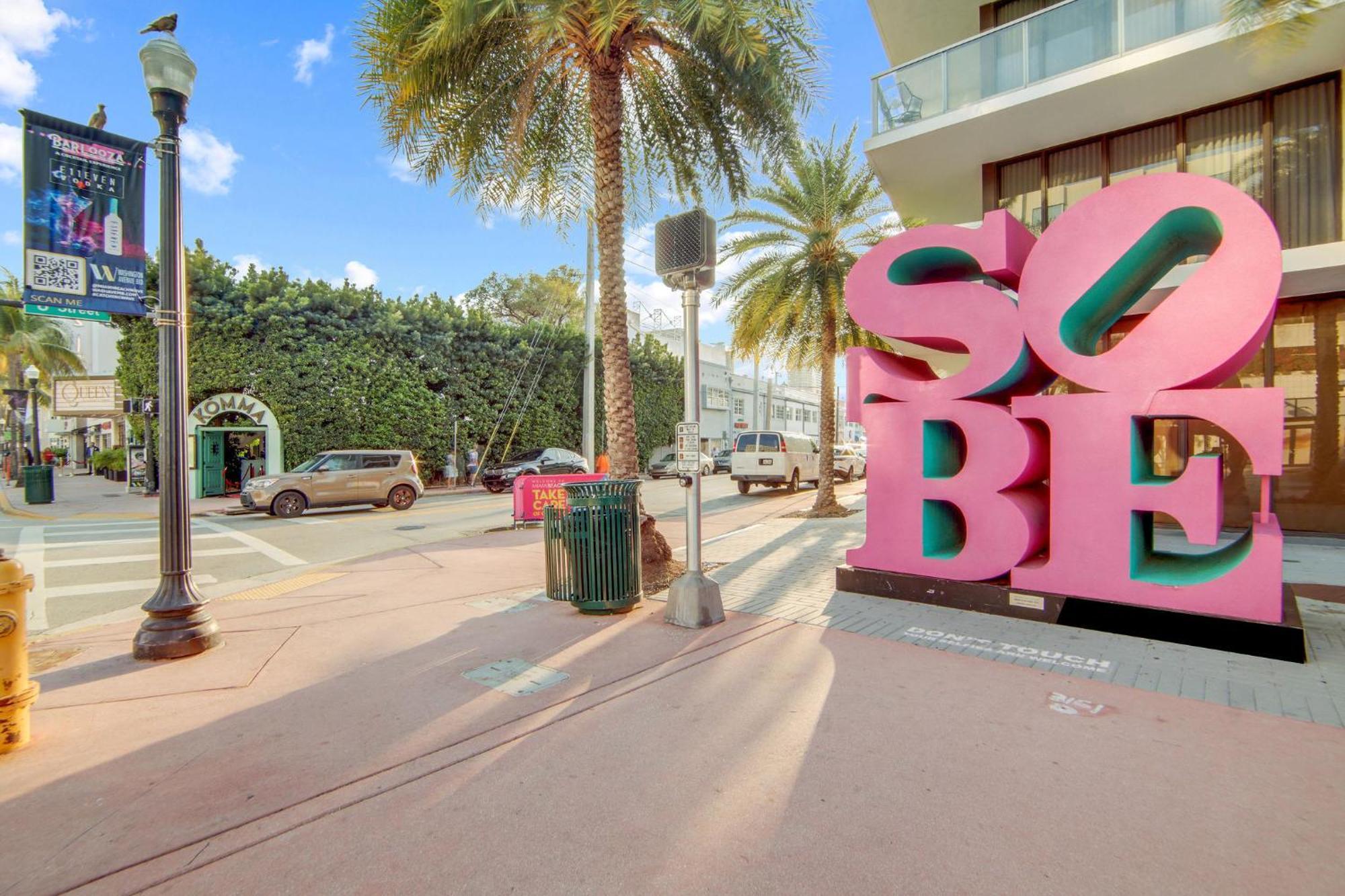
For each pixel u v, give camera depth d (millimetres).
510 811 2855
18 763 3314
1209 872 2408
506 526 13578
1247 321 4797
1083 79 9820
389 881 2410
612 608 5906
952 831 2672
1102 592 5387
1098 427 5414
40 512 16125
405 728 3686
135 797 2988
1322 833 2637
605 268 7988
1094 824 2711
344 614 6188
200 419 18781
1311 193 9688
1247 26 4746
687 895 2314
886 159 12281
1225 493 10695
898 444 6512
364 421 21328
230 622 5934
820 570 8117
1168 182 5125
